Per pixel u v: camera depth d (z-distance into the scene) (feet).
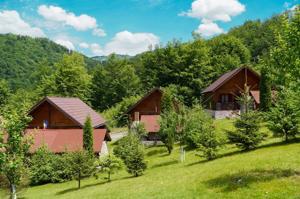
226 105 217.36
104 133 157.99
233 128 161.38
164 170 109.09
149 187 79.30
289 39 60.59
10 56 594.65
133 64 467.93
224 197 59.88
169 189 71.87
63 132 155.74
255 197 57.00
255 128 106.52
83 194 90.48
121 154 139.23
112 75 392.47
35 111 170.09
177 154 138.51
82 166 107.96
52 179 130.00
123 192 79.66
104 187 96.17
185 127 143.95
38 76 389.60
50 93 324.60
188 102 308.81
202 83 312.50
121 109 309.42
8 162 64.80
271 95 165.99
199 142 111.86
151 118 187.52
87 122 142.72
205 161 106.42
